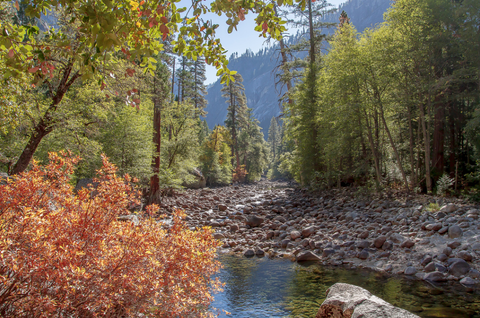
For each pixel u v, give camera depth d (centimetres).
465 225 960
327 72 2417
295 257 1046
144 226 399
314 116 2512
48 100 1127
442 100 1552
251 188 4544
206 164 5256
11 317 262
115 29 268
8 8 707
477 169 1483
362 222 1308
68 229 323
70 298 289
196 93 4950
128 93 354
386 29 1706
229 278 828
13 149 1209
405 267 841
